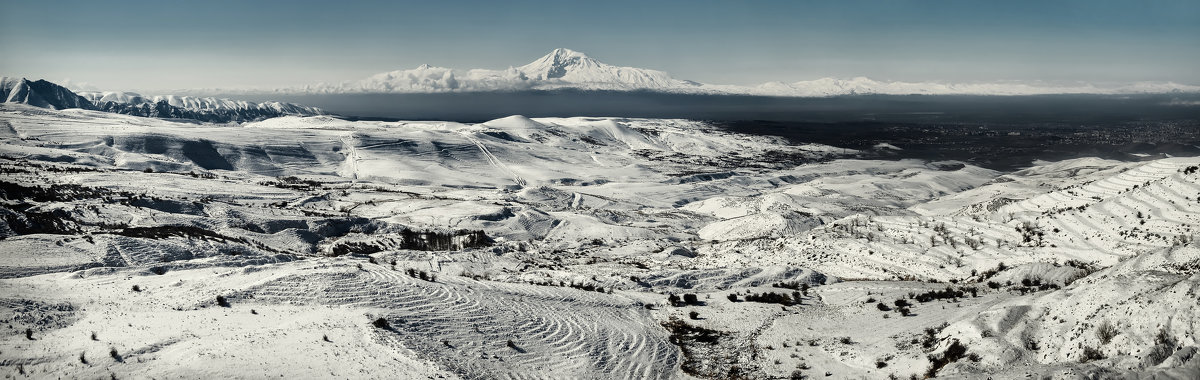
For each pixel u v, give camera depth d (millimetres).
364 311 36844
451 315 37969
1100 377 23297
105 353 27750
